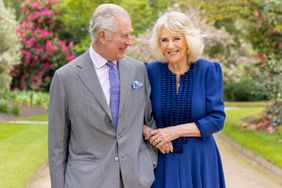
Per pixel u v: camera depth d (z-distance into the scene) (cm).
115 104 266
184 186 284
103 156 262
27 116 1217
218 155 301
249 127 969
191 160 287
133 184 264
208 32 1362
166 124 291
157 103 292
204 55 1305
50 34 1664
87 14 1705
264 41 962
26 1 1725
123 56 265
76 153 265
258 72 945
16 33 1260
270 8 823
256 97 1956
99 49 264
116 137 264
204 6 1017
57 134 264
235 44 1709
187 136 285
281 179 579
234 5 973
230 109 1393
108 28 253
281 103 881
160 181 289
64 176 265
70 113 263
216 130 286
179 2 1408
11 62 1212
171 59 284
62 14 1734
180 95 289
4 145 732
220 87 293
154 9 1812
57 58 1667
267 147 731
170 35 280
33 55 1645
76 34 1788
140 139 274
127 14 260
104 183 259
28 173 567
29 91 1543
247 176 598
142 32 1600
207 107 288
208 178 288
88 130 263
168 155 287
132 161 265
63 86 262
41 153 686
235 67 1405
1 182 515
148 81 292
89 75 263
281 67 847
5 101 1238
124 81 269
